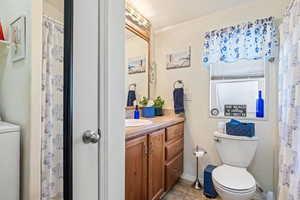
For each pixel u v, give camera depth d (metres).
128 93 2.19
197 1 1.98
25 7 1.08
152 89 2.63
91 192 0.83
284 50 1.49
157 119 2.06
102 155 0.88
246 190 1.35
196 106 2.35
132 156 1.36
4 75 1.35
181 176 2.43
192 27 2.40
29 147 1.02
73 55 0.75
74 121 0.75
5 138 0.99
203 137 2.29
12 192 1.01
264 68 1.93
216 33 2.11
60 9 0.91
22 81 1.09
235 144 1.84
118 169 0.98
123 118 1.03
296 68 1.17
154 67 2.68
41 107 1.00
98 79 0.87
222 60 2.07
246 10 2.00
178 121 2.20
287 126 1.33
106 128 0.89
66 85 0.69
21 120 1.10
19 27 1.12
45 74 0.98
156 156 1.71
